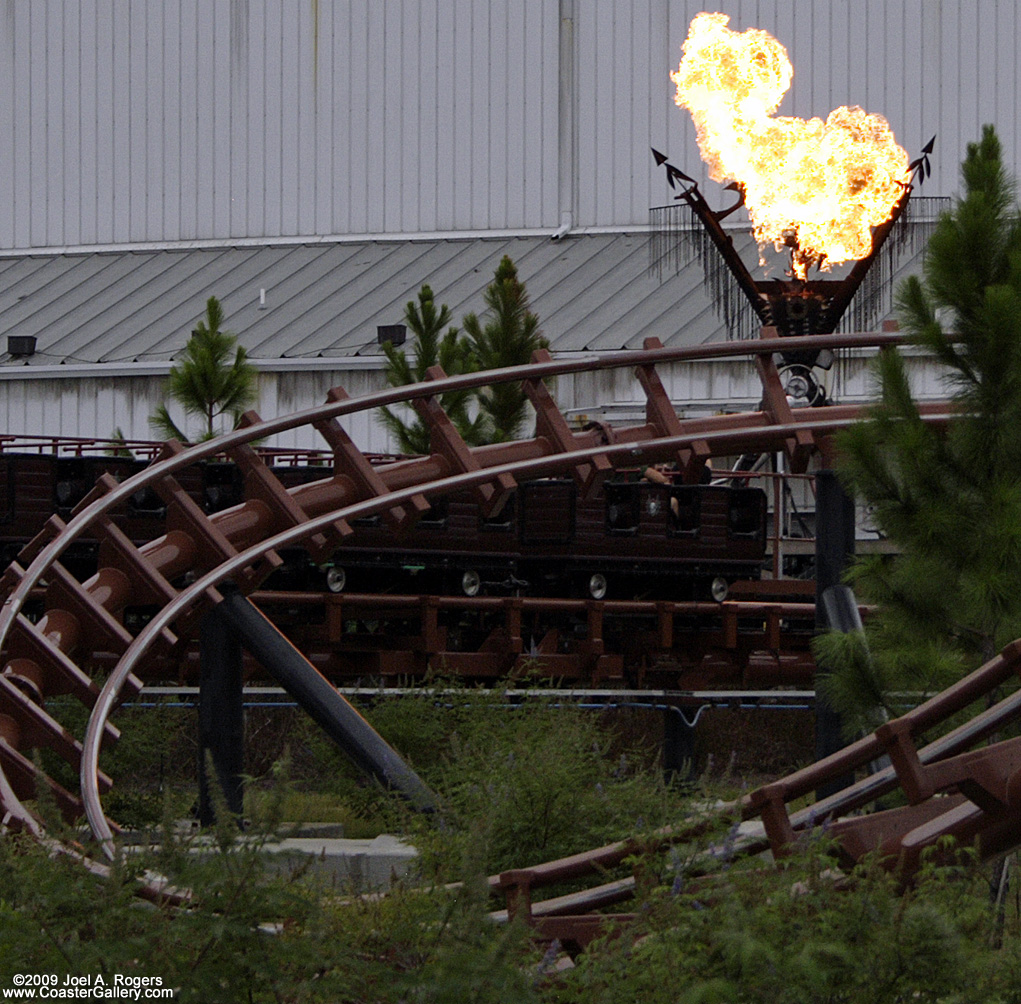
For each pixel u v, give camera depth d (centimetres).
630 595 7562
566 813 3669
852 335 5444
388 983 1905
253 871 1917
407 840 3347
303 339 15300
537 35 18288
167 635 4719
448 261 17350
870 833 2872
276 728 7062
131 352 15475
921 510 3869
